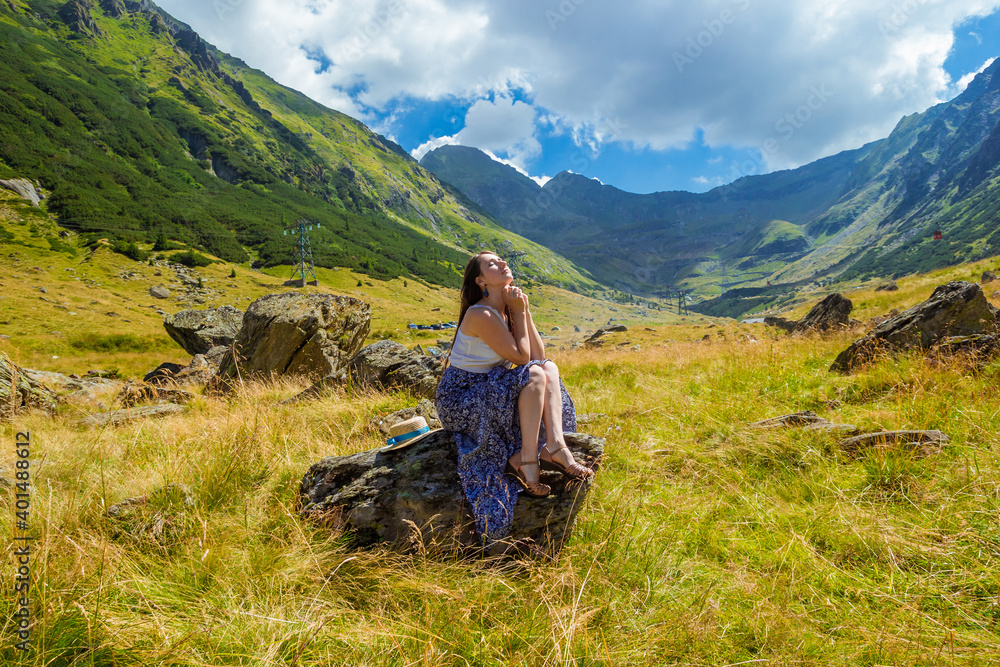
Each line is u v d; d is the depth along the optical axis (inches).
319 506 125.1
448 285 7632.9
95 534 109.1
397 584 100.1
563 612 87.7
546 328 5708.7
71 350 1800.0
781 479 148.2
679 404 219.9
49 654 74.3
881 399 196.1
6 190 4483.3
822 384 235.8
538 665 80.1
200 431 200.2
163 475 146.7
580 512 128.6
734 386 249.0
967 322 253.6
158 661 76.0
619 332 1625.2
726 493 140.3
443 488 115.9
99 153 6225.4
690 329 1521.9
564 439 127.5
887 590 95.7
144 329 2235.5
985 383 185.6
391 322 4020.7
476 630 87.0
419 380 293.7
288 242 6205.7
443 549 112.5
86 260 3713.1
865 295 1218.0
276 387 367.6
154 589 93.3
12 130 5374.0
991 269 1093.8
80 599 84.7
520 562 105.7
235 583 98.5
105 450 183.8
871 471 139.6
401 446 130.0
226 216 6501.0
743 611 93.1
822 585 100.7
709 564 109.3
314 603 93.6
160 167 7071.9
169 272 3998.5
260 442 172.9
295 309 443.5
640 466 159.3
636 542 116.5
